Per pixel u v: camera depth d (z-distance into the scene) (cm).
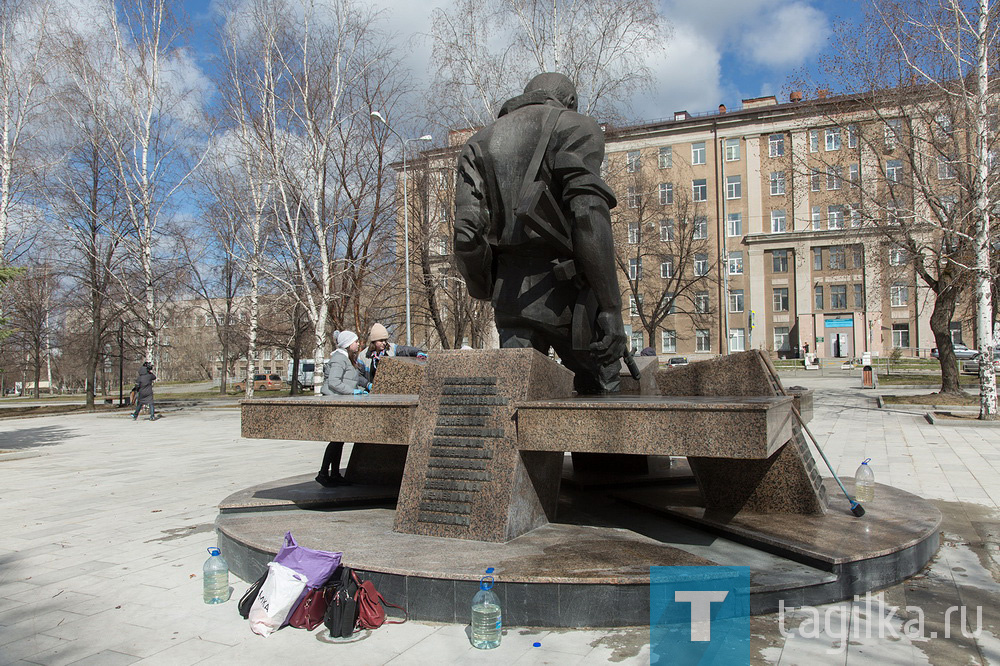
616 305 568
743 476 519
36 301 3691
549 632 350
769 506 514
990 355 1523
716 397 515
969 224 1883
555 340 596
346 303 2523
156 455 1252
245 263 2569
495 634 334
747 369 551
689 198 4325
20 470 1068
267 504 572
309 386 4681
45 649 350
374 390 681
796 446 503
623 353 645
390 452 672
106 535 613
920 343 4556
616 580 356
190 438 1593
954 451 1068
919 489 759
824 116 2202
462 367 482
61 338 4097
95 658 336
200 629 373
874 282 3856
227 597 422
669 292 4669
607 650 327
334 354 698
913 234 2347
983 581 431
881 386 2870
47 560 530
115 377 6203
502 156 569
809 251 4591
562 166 538
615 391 614
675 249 4547
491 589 357
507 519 433
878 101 1955
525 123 567
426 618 368
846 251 4500
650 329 4019
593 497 605
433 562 387
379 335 834
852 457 1013
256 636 360
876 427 1451
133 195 2667
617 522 505
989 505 676
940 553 495
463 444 460
